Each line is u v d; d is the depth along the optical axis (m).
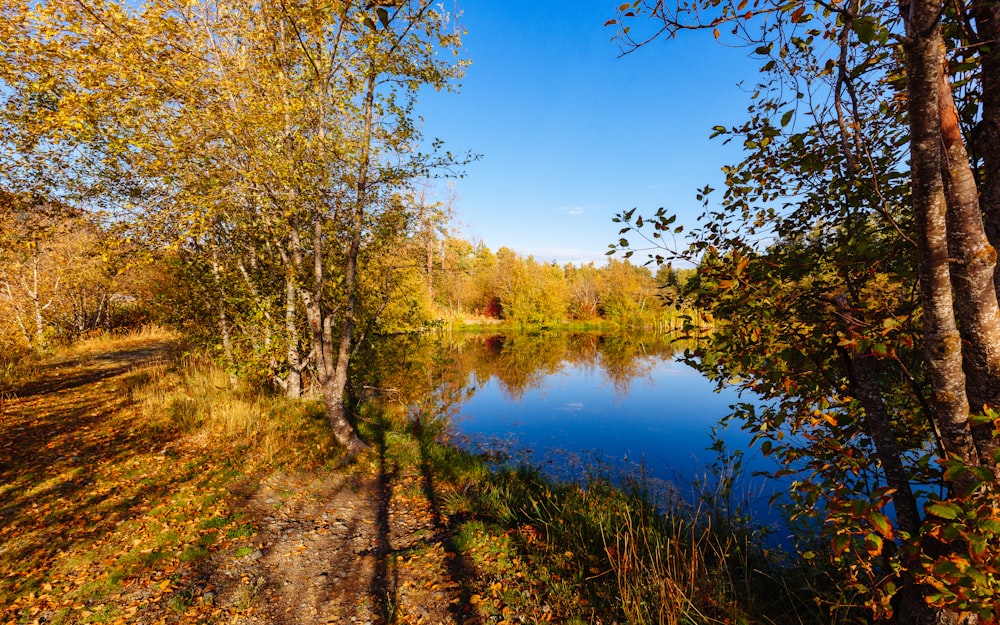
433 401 14.01
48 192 6.43
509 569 4.61
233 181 6.55
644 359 25.42
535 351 29.00
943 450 2.12
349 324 8.09
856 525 1.90
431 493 6.82
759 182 3.33
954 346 1.85
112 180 7.36
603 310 55.75
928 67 1.61
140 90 5.50
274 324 8.68
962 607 1.62
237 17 6.68
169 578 4.24
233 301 8.88
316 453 7.70
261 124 5.82
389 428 9.86
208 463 6.79
